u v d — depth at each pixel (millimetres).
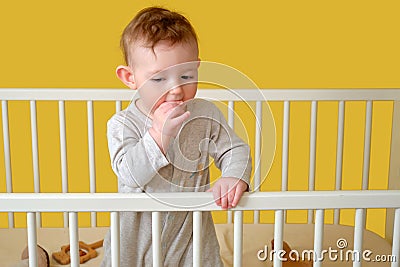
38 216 2236
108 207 1332
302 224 2182
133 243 1598
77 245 1362
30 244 1359
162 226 1583
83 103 2256
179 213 1588
